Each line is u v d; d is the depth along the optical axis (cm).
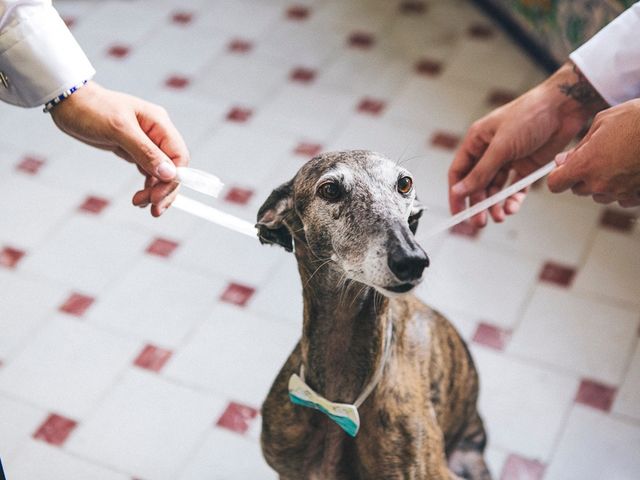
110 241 177
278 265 172
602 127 92
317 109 207
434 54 223
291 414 102
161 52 226
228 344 158
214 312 164
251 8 241
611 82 106
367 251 83
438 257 173
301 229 91
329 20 235
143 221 181
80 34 233
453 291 166
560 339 158
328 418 101
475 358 155
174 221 181
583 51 107
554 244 174
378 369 96
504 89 211
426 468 103
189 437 145
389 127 202
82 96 101
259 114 206
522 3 216
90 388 152
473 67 218
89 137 102
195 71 220
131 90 214
